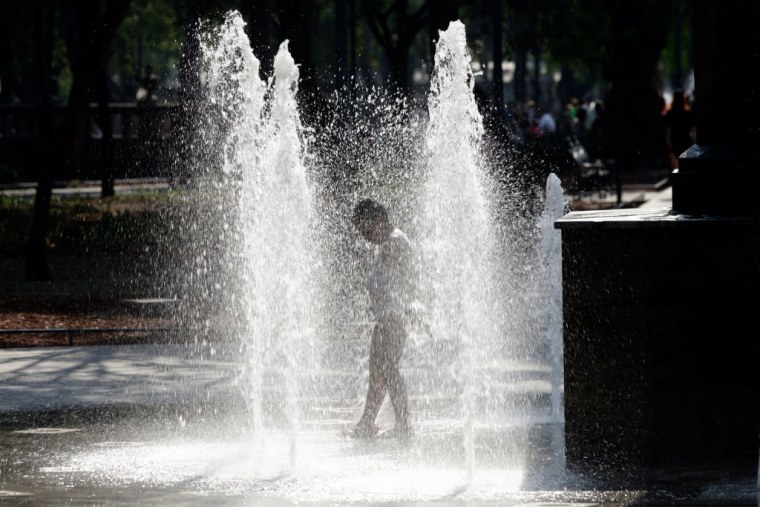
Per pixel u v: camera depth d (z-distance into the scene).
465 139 25.67
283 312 28.25
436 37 66.62
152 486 18.83
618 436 19.75
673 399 19.61
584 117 121.00
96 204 75.69
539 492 18.08
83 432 23.25
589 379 19.84
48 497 18.09
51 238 62.59
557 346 27.41
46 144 50.84
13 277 51.50
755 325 19.41
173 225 63.94
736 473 18.94
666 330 19.58
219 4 74.88
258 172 28.84
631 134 110.94
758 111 20.22
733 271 19.39
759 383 19.45
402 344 22.81
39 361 31.77
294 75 26.42
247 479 19.34
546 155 72.31
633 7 111.56
